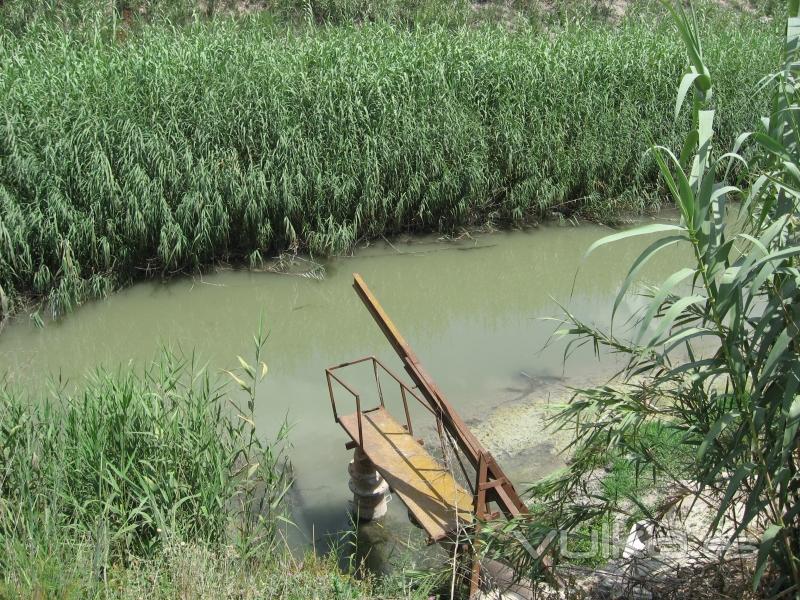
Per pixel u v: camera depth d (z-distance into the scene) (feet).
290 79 40.14
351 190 40.29
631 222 45.52
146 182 35.83
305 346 33.42
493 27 58.90
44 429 19.43
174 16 55.47
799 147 13.21
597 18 65.92
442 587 17.94
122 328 33.86
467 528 17.57
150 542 17.71
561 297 38.22
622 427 14.79
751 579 15.01
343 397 28.91
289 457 24.86
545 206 44.01
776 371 13.00
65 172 35.01
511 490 18.02
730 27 58.75
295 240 39.40
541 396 28.53
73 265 34.58
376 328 35.09
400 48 44.09
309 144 39.17
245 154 38.93
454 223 43.24
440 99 42.55
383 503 21.85
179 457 19.49
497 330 34.73
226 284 37.32
